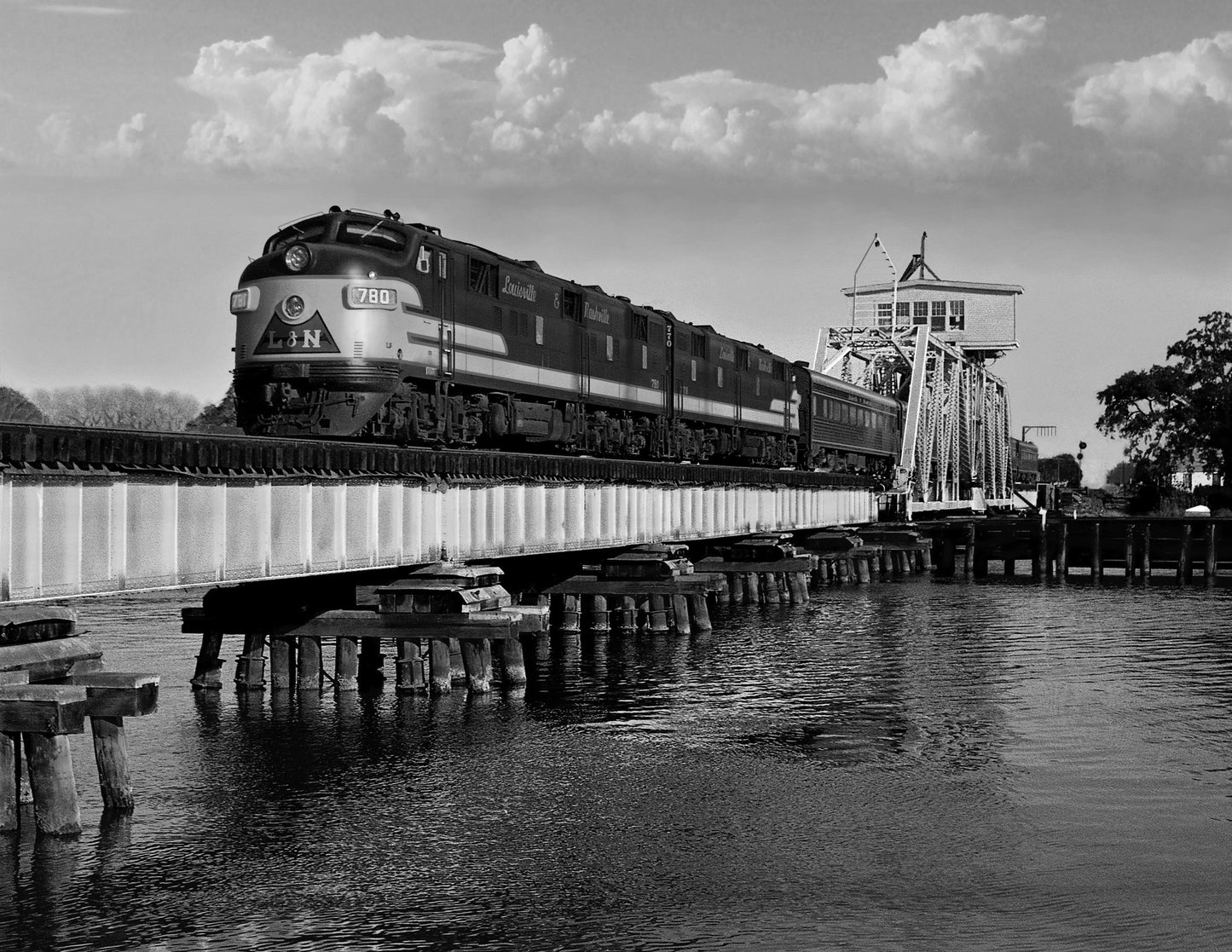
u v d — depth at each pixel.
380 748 24.78
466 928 16.28
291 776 22.72
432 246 32.03
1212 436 109.19
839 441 75.69
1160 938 16.19
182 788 21.83
